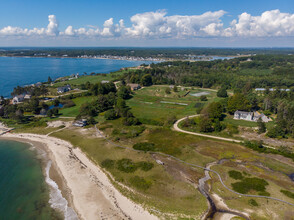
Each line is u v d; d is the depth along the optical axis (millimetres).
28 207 42594
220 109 86812
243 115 91062
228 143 67750
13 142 73000
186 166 54750
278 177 49625
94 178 51656
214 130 78562
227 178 49375
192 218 38344
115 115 94000
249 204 41125
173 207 41000
